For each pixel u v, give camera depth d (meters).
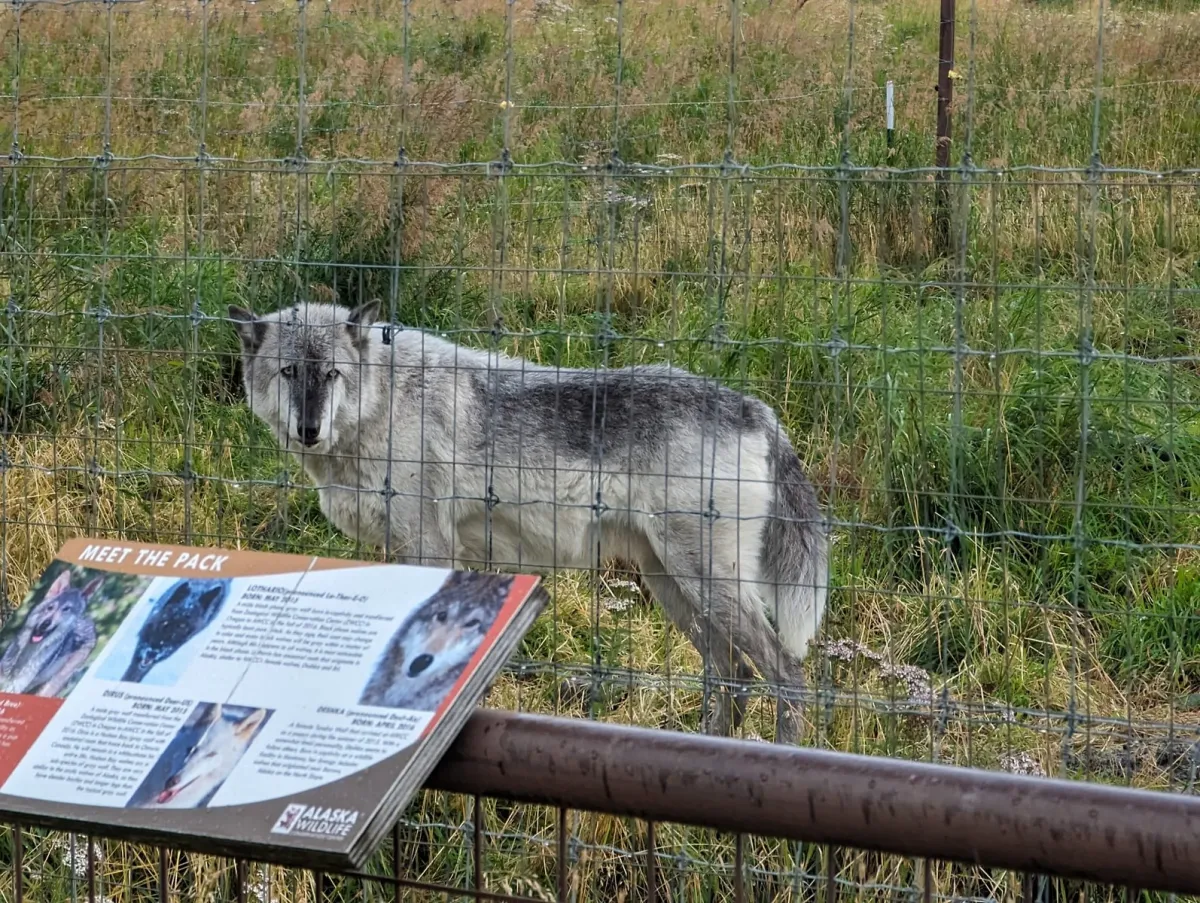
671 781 1.58
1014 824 1.45
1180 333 6.77
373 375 5.02
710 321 4.80
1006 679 3.93
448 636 1.77
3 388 5.82
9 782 1.75
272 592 1.91
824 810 1.52
